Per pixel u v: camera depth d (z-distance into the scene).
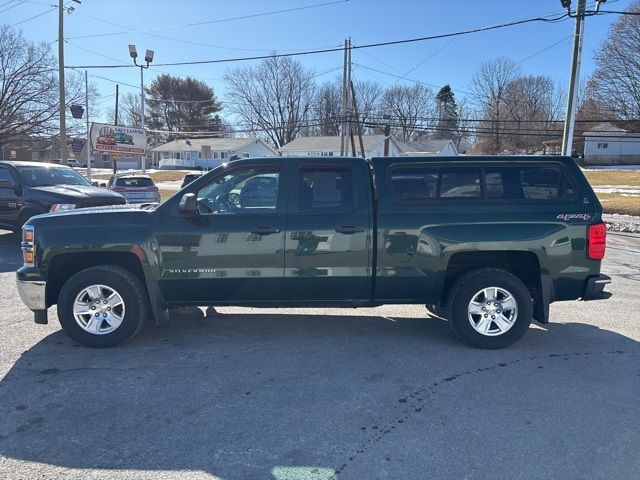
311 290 5.08
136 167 80.94
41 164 12.04
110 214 5.06
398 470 3.04
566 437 3.41
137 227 4.97
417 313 6.38
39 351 5.00
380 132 79.56
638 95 56.25
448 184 5.09
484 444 3.32
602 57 58.06
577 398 3.98
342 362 4.72
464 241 4.95
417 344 5.22
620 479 2.96
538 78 73.56
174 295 5.08
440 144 65.56
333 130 82.62
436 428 3.52
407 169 5.11
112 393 4.06
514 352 5.00
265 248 4.97
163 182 47.12
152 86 88.06
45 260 5.01
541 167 5.12
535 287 5.22
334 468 3.06
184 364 4.66
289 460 3.14
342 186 5.08
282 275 5.00
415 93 81.12
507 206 5.03
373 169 5.12
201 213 5.05
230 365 4.64
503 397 4.00
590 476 2.99
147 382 4.27
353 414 3.72
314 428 3.52
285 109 82.12
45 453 3.21
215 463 3.11
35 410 3.78
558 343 5.28
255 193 5.11
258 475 2.99
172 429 3.51
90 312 5.04
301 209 5.03
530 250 4.96
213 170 5.11
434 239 4.96
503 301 5.04
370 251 5.00
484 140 75.50
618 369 4.57
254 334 5.52
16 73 41.81
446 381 4.29
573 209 5.03
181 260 4.97
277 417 3.68
